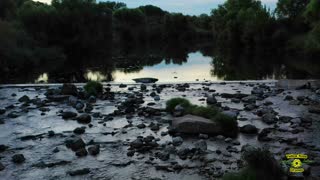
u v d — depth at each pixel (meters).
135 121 16.91
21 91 26.77
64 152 12.85
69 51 77.62
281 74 42.81
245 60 64.38
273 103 20.69
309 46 66.62
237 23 102.81
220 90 25.98
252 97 21.80
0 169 11.24
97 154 12.59
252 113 18.19
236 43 103.25
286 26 92.75
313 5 69.38
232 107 19.67
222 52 86.88
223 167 11.11
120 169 11.20
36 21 74.94
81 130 15.23
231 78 38.78
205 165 11.32
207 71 46.50
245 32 95.19
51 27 77.19
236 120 15.96
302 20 89.94
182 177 10.45
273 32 91.56
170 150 12.62
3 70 46.75
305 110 18.70
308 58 66.44
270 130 15.05
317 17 69.69
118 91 25.81
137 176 10.62
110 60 63.38
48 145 13.65
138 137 14.29
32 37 67.38
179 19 142.75
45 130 15.63
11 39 54.59
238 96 22.77
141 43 123.94
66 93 23.80
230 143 13.52
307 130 15.01
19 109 19.92
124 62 59.97
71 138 14.25
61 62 59.16
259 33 91.94
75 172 10.89
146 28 135.38
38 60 57.47
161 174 10.73
